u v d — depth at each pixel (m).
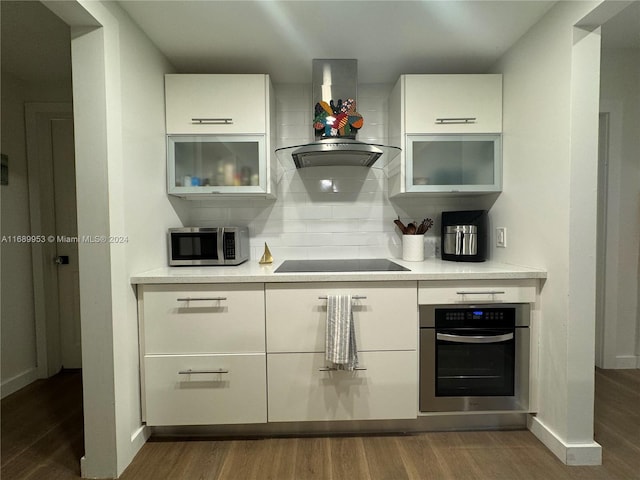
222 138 1.94
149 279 1.55
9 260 2.23
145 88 1.71
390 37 1.79
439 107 1.95
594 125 1.42
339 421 1.71
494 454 1.53
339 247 2.36
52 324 2.45
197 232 1.94
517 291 1.63
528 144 1.72
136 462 1.50
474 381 1.70
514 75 1.84
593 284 1.44
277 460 1.50
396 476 1.40
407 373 1.64
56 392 2.21
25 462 1.51
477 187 1.98
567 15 1.43
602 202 2.34
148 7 1.50
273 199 2.32
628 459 1.48
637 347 2.38
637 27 1.94
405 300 1.62
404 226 2.26
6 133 2.21
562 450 1.48
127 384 1.50
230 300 1.60
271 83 2.13
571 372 1.46
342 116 1.94
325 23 1.66
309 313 1.61
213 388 1.61
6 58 2.03
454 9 1.55
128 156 1.53
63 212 2.46
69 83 2.36
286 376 1.62
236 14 1.57
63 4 1.20
